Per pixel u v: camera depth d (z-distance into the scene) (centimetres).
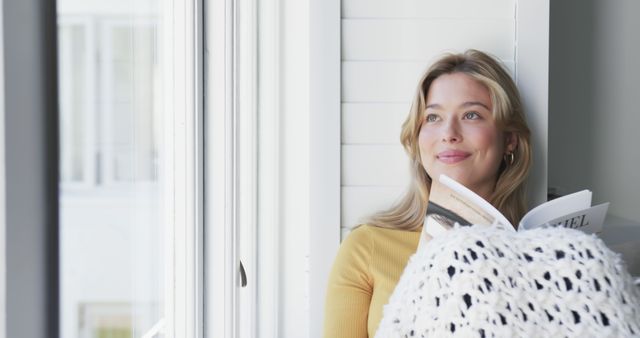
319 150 160
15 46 42
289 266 224
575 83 199
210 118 124
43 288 47
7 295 42
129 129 86
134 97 88
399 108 161
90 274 71
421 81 154
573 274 71
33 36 45
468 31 162
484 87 151
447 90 151
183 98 116
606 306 70
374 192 161
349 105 161
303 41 220
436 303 73
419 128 156
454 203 109
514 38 162
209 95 124
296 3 219
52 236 47
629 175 201
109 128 77
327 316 144
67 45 64
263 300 215
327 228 160
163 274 105
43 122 46
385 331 80
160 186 103
